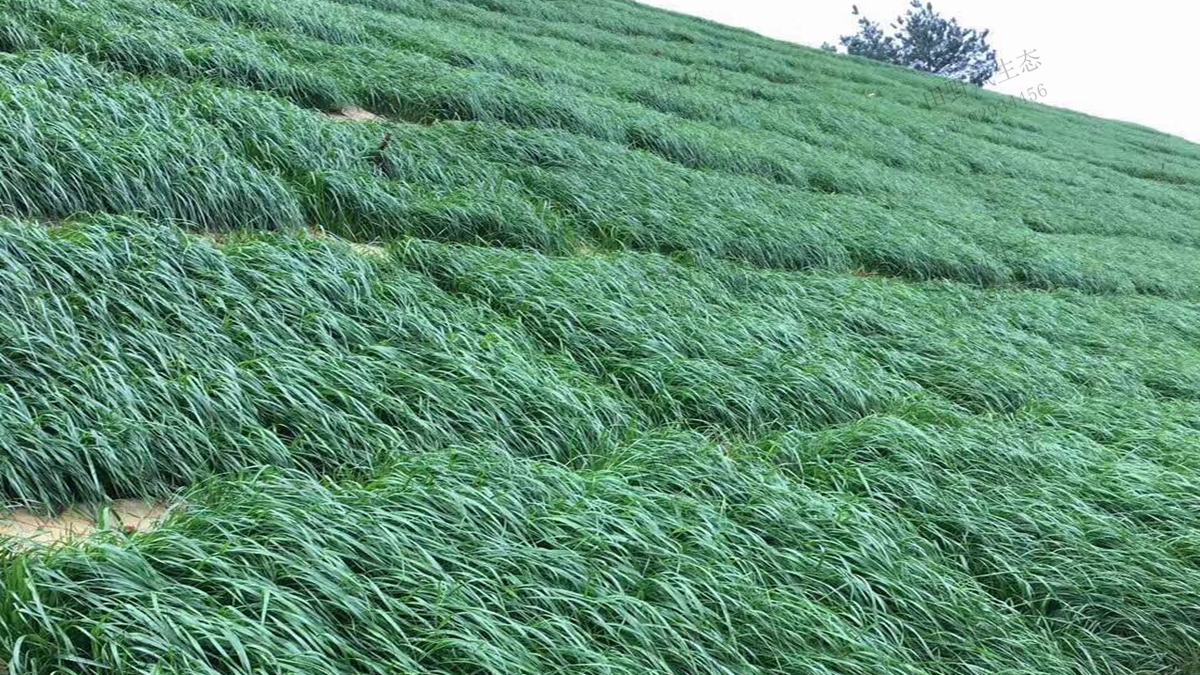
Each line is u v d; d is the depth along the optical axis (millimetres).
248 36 11477
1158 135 38562
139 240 5867
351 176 8078
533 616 3766
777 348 7113
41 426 4332
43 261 5242
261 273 5922
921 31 58125
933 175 17812
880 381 7000
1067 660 4398
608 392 5992
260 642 3236
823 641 4016
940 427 6336
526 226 8359
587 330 6605
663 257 8422
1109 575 4879
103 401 4551
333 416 4918
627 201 9680
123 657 3102
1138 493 5699
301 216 7570
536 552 4020
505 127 10805
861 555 4539
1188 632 4723
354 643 3438
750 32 34219
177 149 7289
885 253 10797
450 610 3615
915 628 4324
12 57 8031
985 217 14633
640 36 26281
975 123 25844
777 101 20719
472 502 4227
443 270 7016
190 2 12398
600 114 12773
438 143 9664
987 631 4414
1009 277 11703
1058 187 19750
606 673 3500
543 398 5527
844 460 5527
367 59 12305
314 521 3850
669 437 5441
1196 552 5242
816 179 14062
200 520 3811
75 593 3299
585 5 27906
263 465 4578
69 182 6586
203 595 3398
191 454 4500
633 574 4043
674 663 3746
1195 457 6387
